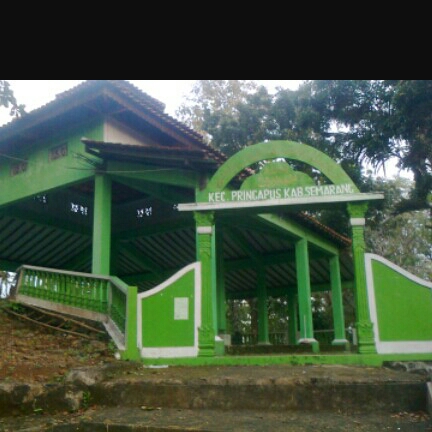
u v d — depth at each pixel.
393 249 32.91
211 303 9.49
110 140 13.61
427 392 6.28
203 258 9.67
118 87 12.83
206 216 9.86
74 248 19.56
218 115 28.25
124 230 18.36
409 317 8.88
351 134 23.72
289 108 25.55
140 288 22.50
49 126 14.45
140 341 9.22
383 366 8.32
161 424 5.73
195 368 8.52
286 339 24.14
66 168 14.12
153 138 15.00
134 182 13.77
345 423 5.75
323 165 9.56
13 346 9.36
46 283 11.85
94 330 10.27
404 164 21.45
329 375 7.03
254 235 17.70
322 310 31.25
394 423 5.73
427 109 19.66
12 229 17.70
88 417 6.22
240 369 8.20
